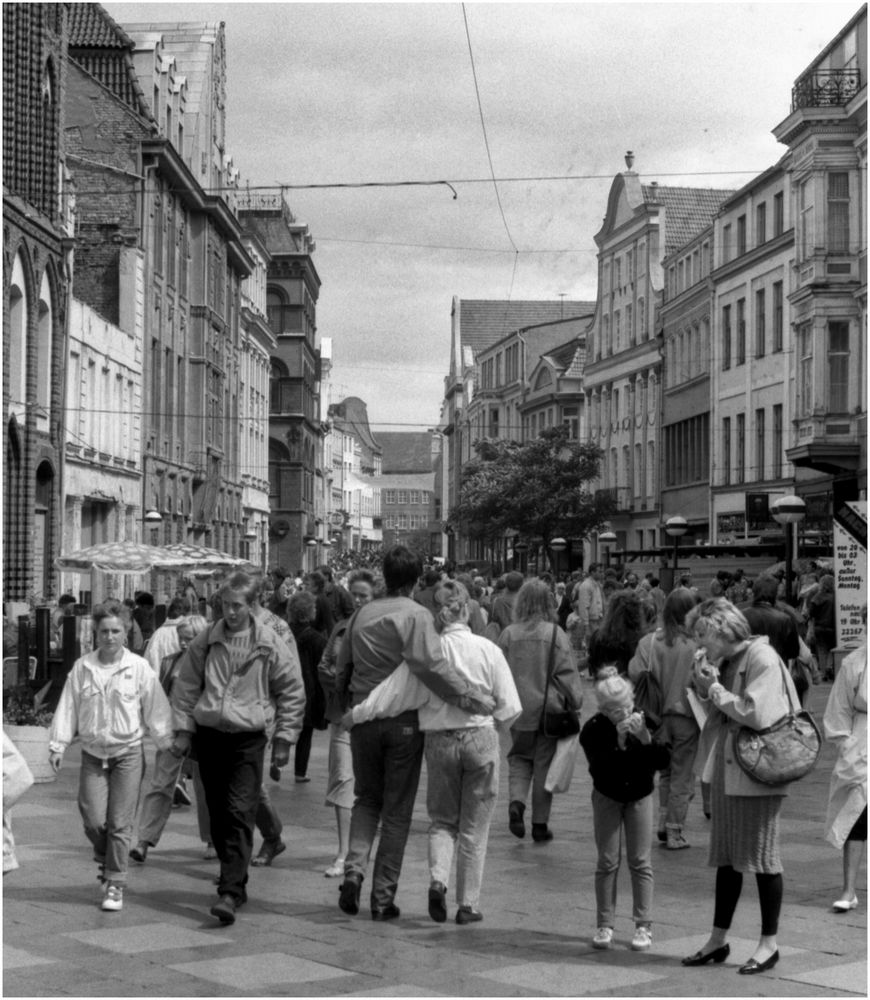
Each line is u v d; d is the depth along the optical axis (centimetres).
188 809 1888
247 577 1292
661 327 8844
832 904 1291
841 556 2598
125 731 1291
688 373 8256
